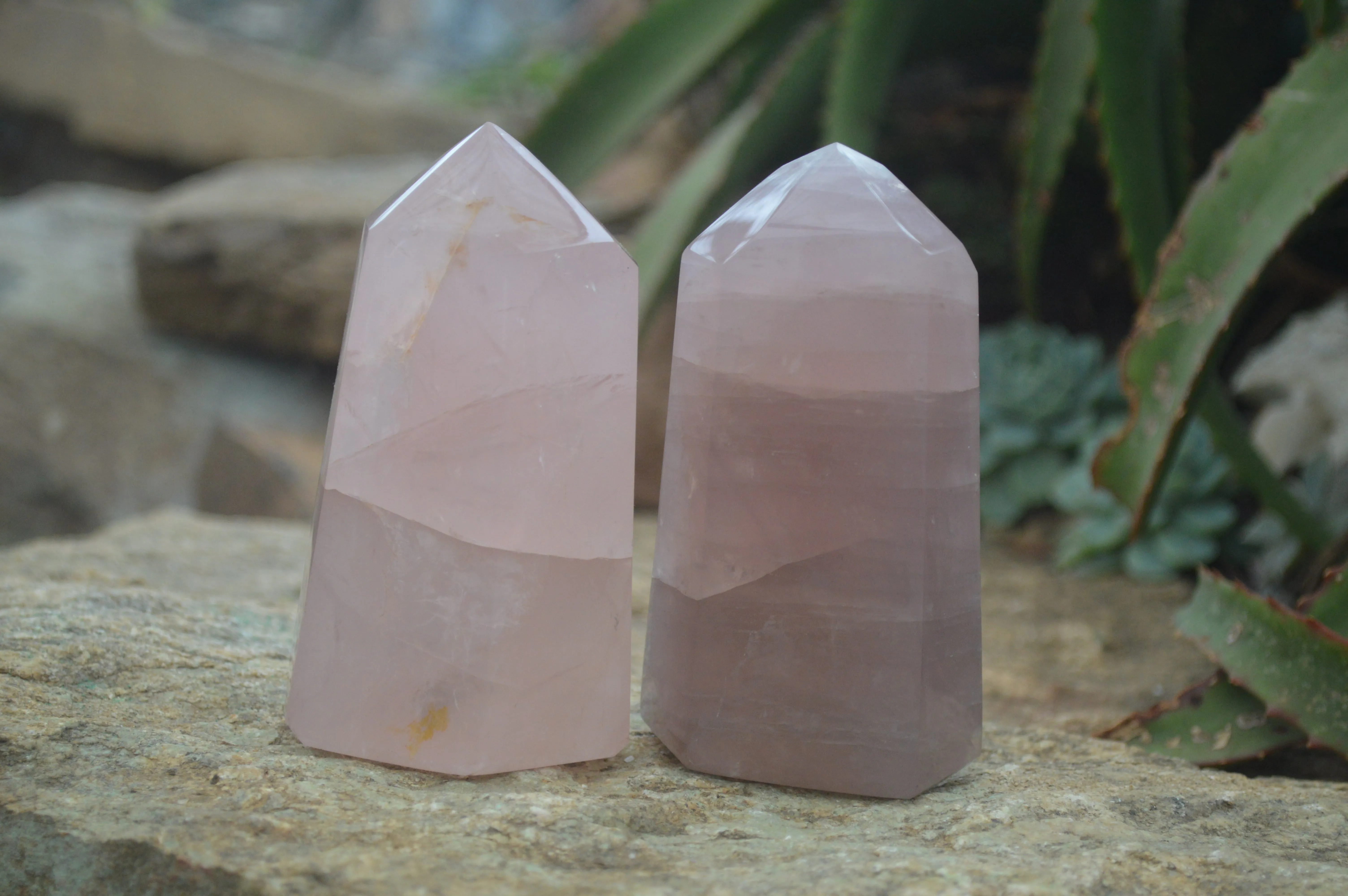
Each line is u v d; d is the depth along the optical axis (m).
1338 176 0.34
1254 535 0.56
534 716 0.31
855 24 0.60
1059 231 0.76
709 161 0.64
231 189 1.01
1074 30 0.52
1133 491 0.38
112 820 0.28
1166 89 0.49
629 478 0.32
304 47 1.85
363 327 0.31
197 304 0.95
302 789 0.29
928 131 0.80
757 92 0.75
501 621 0.31
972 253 0.79
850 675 0.31
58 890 0.28
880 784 0.31
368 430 0.31
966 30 0.72
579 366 0.31
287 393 0.96
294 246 0.92
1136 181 0.47
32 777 0.29
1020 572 0.58
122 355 0.95
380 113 1.38
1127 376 0.37
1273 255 0.35
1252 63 0.68
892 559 0.31
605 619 0.32
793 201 0.31
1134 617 0.51
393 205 0.31
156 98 1.34
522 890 0.27
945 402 0.31
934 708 0.32
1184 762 0.35
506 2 1.93
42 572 0.43
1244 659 0.36
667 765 0.33
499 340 0.31
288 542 0.52
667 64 0.66
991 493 0.66
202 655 0.36
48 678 0.33
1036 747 0.36
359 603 0.31
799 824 0.30
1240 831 0.31
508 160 0.31
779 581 0.31
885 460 0.31
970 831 0.30
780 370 0.31
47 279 1.01
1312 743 0.34
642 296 0.62
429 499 0.31
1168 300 0.37
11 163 1.39
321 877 0.27
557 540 0.31
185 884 0.27
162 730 0.32
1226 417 0.45
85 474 0.92
